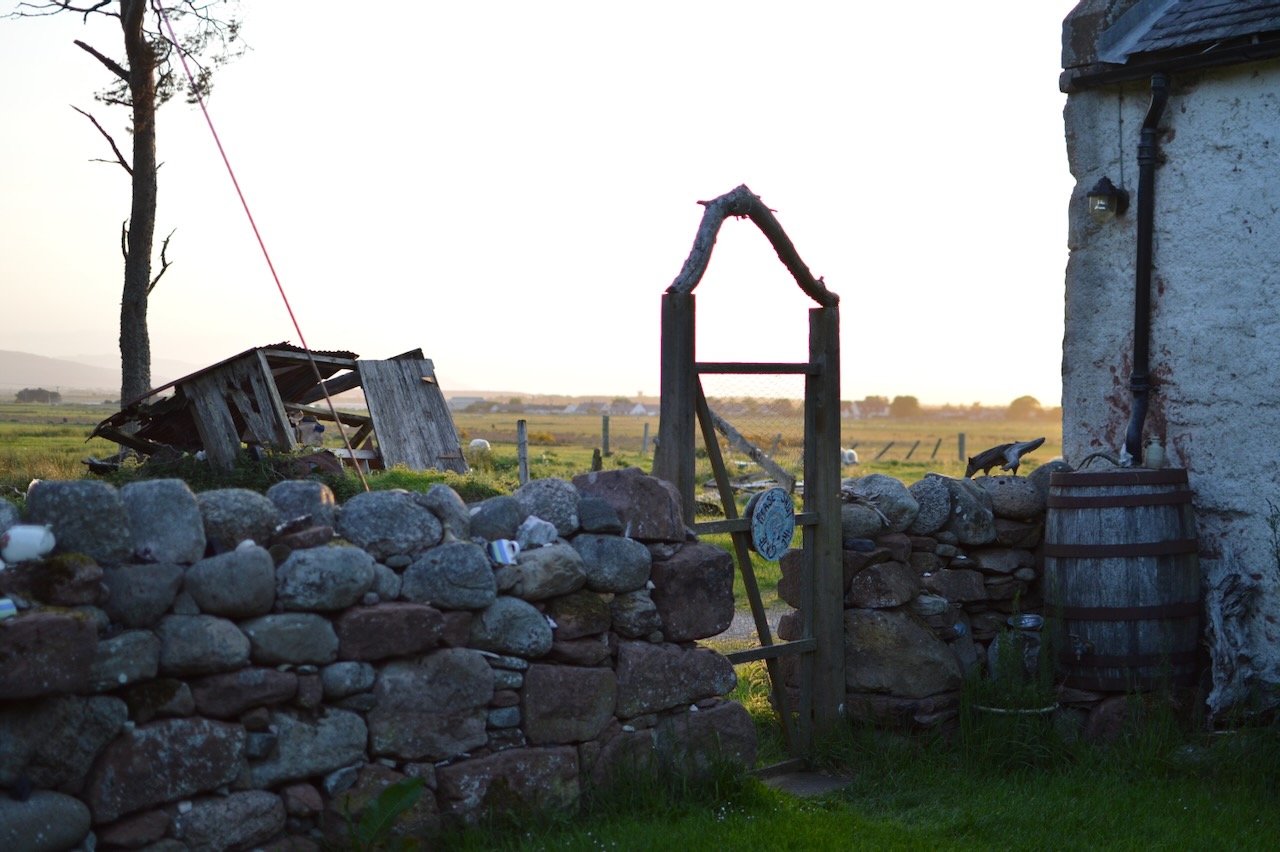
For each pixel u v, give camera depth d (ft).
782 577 21.03
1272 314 20.18
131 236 63.72
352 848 12.64
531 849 13.60
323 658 12.93
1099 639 19.72
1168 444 21.65
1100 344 22.80
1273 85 20.16
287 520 13.76
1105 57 22.17
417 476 45.55
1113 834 15.87
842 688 19.99
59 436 138.10
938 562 20.88
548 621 15.19
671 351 17.81
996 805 16.98
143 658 11.59
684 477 17.81
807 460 19.90
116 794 11.32
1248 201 20.52
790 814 16.01
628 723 15.90
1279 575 20.02
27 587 10.99
